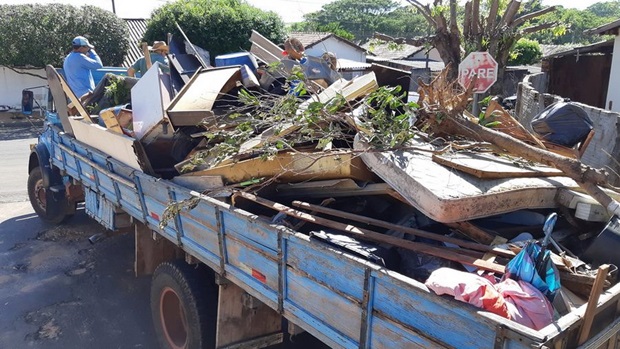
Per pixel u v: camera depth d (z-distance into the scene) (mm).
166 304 4016
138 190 4277
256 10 21891
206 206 3324
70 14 21531
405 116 3062
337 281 2350
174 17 20828
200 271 3688
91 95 6332
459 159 2885
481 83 6883
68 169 6441
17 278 5805
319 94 3711
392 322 2098
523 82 9555
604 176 2637
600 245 2457
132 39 25938
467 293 1787
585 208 2730
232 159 3463
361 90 3539
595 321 1894
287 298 2723
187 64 6102
